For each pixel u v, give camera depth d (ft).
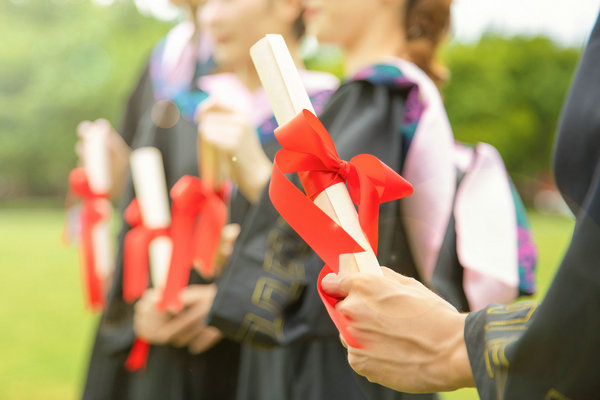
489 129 100.12
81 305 26.89
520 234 5.16
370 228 2.62
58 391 14.44
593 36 2.30
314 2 5.04
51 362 17.51
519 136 99.76
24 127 120.37
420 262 3.50
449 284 3.92
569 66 99.35
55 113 119.85
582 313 1.97
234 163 5.02
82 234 7.25
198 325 5.48
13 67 120.26
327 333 4.31
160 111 6.23
